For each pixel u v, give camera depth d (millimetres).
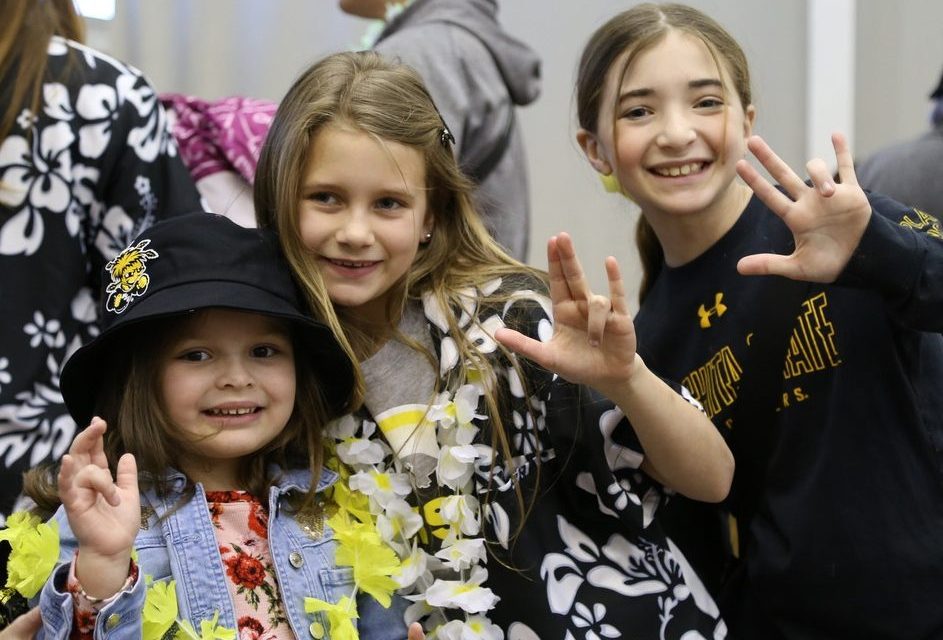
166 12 2648
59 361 1853
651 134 1818
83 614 1354
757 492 1789
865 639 1682
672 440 1556
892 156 2410
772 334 1748
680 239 1868
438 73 2396
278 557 1545
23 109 1816
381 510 1606
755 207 1851
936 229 1659
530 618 1573
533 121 2834
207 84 2676
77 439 1349
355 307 1694
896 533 1647
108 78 1904
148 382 1552
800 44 3035
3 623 1581
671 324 1888
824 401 1702
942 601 1640
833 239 1519
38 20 1843
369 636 1585
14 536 1469
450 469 1589
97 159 1881
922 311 1546
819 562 1675
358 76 1656
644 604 1594
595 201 2861
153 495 1546
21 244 1822
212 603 1494
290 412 1597
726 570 1876
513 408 1629
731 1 2986
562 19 2832
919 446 1665
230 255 1567
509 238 2516
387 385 1677
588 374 1473
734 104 1838
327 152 1592
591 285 2877
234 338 1549
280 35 2715
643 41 1824
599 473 1597
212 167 2225
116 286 1587
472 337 1647
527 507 1602
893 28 3117
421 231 1689
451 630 1548
